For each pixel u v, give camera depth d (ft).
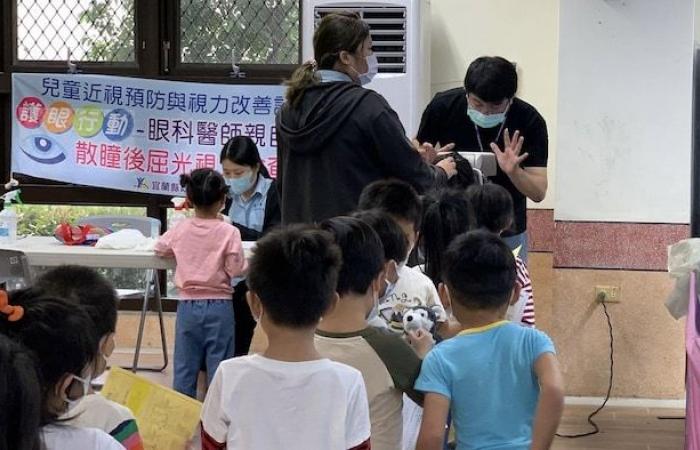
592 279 15.47
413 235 8.53
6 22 18.06
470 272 7.07
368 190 8.59
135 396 7.64
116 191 18.16
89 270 6.81
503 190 9.60
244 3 17.72
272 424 5.81
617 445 13.73
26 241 13.71
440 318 8.05
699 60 15.11
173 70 17.94
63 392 5.33
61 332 5.25
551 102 16.08
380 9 14.60
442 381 6.89
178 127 17.74
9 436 4.35
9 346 4.46
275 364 5.90
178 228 12.75
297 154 9.93
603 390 15.57
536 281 16.21
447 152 10.91
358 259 6.72
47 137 17.99
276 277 5.91
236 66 17.70
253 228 14.23
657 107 15.11
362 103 9.58
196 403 7.68
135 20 17.94
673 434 14.24
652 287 15.37
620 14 15.03
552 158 16.11
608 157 15.26
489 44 16.17
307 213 9.83
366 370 6.66
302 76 9.89
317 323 6.07
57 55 18.12
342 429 5.78
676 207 15.21
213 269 12.62
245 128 17.62
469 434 6.89
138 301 18.17
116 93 17.79
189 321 12.71
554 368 6.84
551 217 16.11
